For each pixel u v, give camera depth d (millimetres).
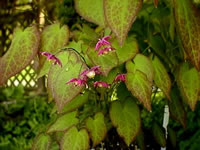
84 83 349
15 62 370
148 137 579
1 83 365
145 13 480
